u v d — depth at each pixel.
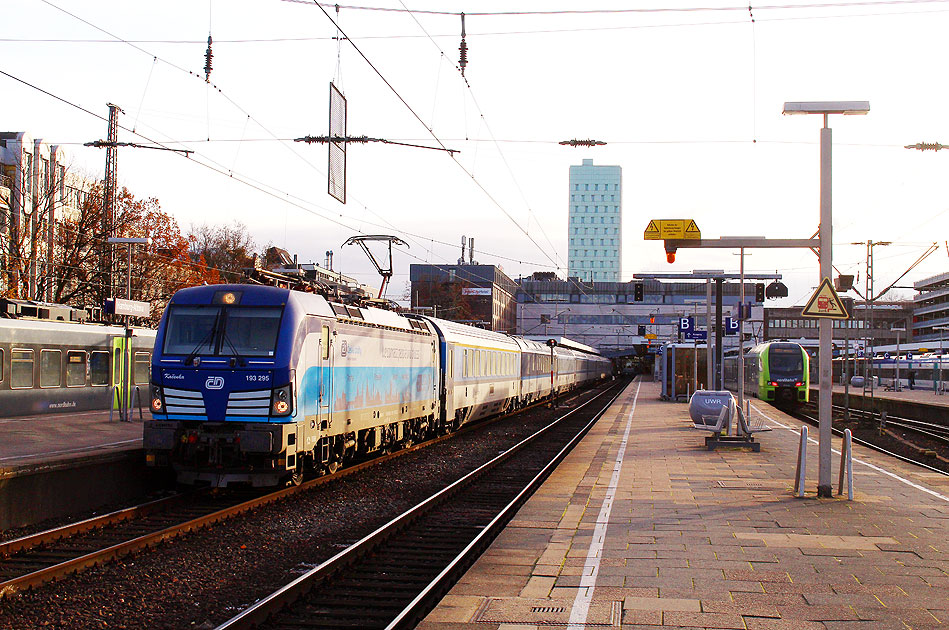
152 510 12.88
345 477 17.06
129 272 36.88
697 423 23.73
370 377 18.22
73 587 8.76
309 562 10.20
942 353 71.44
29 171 47.56
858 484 15.05
